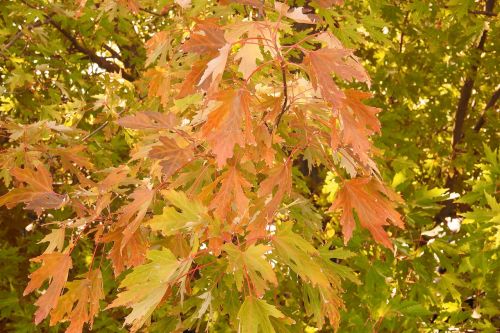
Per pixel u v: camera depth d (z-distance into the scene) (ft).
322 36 5.44
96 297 6.48
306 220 8.71
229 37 4.79
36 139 9.73
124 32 23.09
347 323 10.91
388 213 5.68
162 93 8.09
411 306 9.98
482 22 17.72
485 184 11.02
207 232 5.82
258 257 4.98
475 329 12.64
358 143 4.91
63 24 19.56
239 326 4.84
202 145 6.47
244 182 5.77
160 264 5.20
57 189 14.99
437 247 11.04
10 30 18.19
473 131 22.82
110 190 7.46
